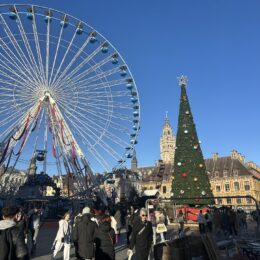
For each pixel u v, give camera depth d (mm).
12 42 27312
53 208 32969
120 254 15359
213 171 90312
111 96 31922
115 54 31750
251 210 18359
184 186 38719
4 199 29016
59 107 30484
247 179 84312
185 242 8695
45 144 31188
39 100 29328
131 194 53688
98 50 30984
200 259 8734
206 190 38281
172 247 8406
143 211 9828
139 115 32469
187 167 39375
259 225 12789
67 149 29484
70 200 32031
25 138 28250
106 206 30219
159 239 18953
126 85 32438
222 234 17406
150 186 95000
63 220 13016
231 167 88625
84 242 9273
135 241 9594
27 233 14438
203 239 9156
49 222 30453
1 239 4918
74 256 14758
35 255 14906
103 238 9039
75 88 30641
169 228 26062
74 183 32031
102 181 30750
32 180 38000
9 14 26750
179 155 40406
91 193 30781
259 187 90562
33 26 28062
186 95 43344
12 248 4949
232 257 10266
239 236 14172
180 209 28453
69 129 29812
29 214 15297
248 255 10344
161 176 95562
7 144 27453
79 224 9562
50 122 29812
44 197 32094
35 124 28953
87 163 29891
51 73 29562
